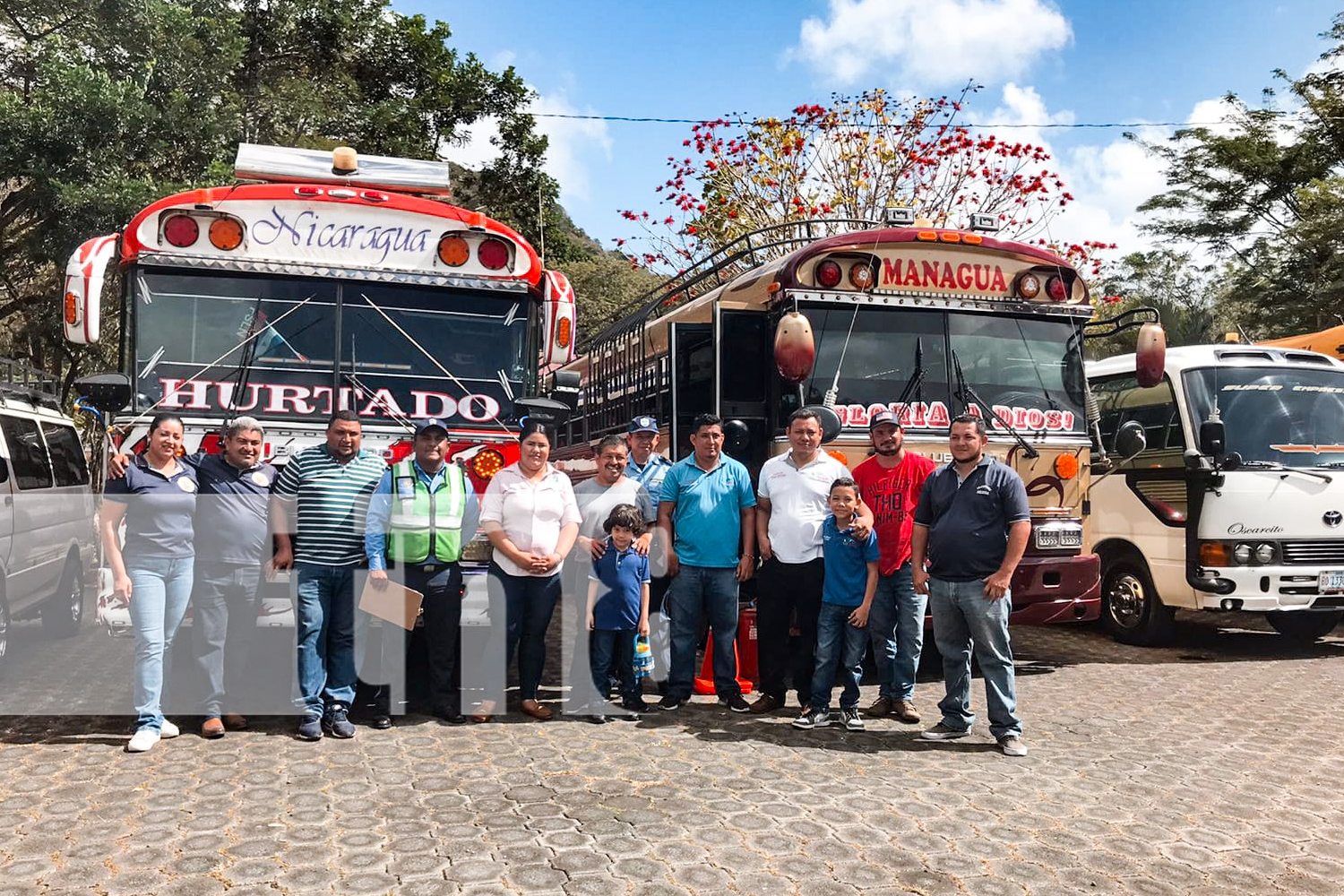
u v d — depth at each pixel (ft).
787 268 25.00
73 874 12.59
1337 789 16.88
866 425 24.85
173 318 21.62
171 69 53.11
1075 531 25.77
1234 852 13.99
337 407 22.06
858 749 18.99
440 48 72.54
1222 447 28.71
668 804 15.52
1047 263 26.45
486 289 23.07
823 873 12.98
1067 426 26.30
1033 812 15.46
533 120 76.69
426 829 14.29
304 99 63.41
